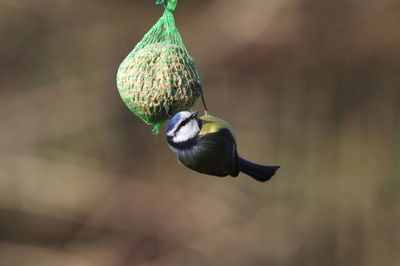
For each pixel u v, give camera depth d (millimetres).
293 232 13852
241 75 16391
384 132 14867
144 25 17500
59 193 15016
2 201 14734
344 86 15453
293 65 15898
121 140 16234
